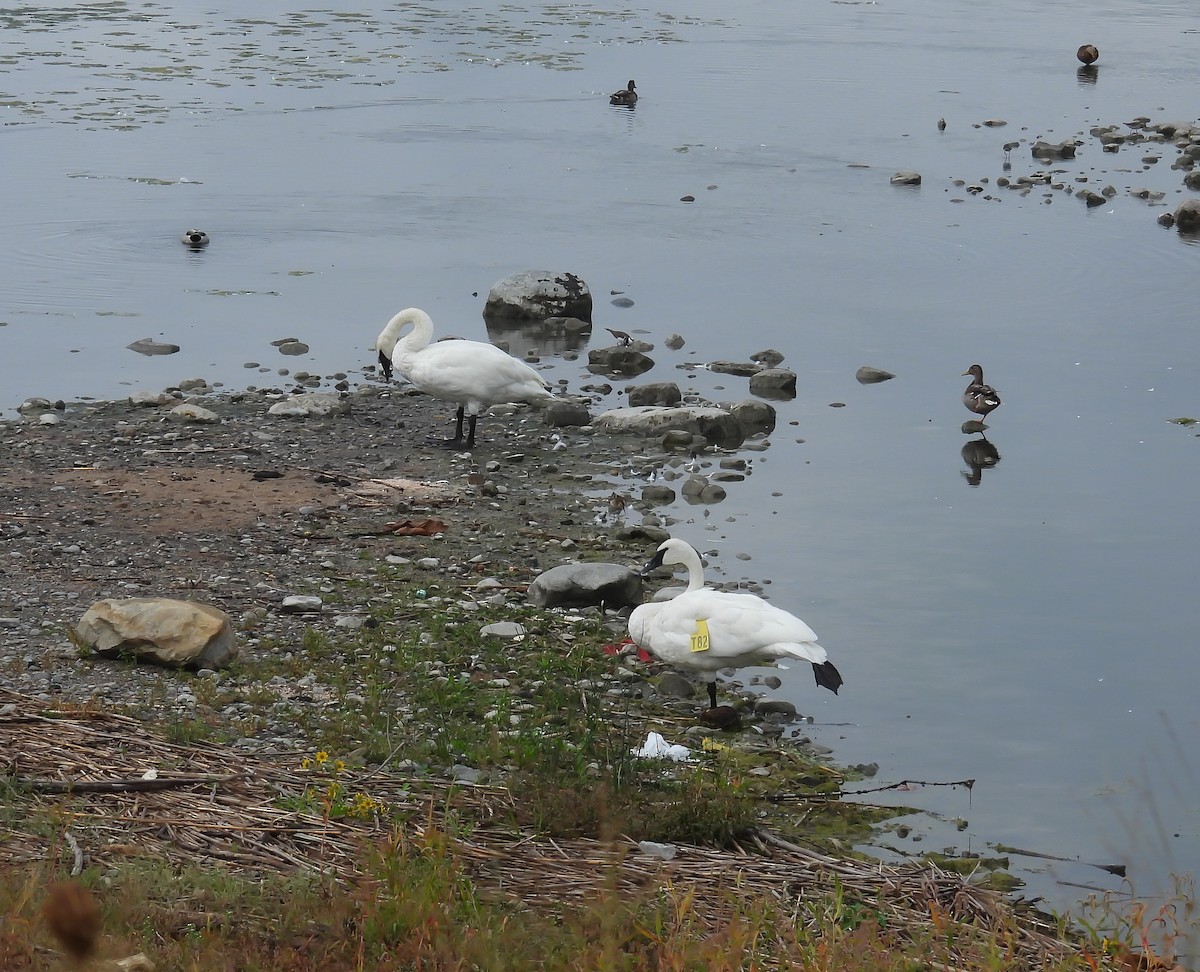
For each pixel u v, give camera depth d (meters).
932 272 30.17
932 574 15.67
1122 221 34.59
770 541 16.53
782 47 62.25
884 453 19.92
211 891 7.82
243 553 15.25
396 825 8.75
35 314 26.16
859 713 12.40
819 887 8.95
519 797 9.81
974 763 11.53
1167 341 25.47
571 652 13.02
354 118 45.59
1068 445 20.30
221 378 22.84
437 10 71.12
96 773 9.52
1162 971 8.02
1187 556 16.36
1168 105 50.81
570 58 58.06
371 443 19.58
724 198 36.66
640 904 8.11
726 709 12.04
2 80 49.72
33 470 17.83
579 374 23.67
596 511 17.27
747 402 21.23
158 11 68.12
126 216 33.34
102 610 12.32
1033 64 58.94
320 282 28.94
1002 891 9.55
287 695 11.72
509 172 39.06
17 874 7.68
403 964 7.16
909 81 54.59
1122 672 13.38
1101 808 10.84
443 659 12.70
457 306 27.61
